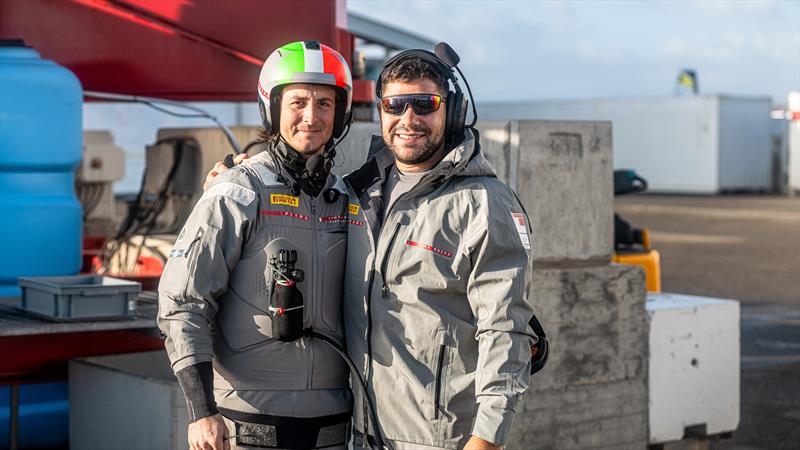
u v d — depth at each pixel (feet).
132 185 46.73
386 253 9.11
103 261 22.93
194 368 8.68
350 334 9.42
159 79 17.93
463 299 9.12
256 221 9.16
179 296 8.84
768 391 23.65
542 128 15.47
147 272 21.18
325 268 9.37
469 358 9.06
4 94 15.85
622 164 124.47
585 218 15.94
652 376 16.80
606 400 16.22
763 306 37.58
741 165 119.03
